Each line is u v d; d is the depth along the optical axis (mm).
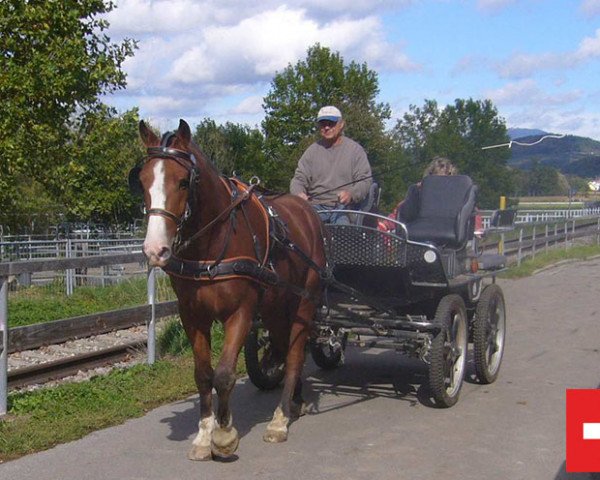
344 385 7855
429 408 6973
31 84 15828
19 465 5414
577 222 26781
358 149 7688
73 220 26766
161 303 8391
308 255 6316
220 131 41469
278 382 7621
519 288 15633
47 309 12320
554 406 7000
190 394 7352
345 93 41812
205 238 5234
